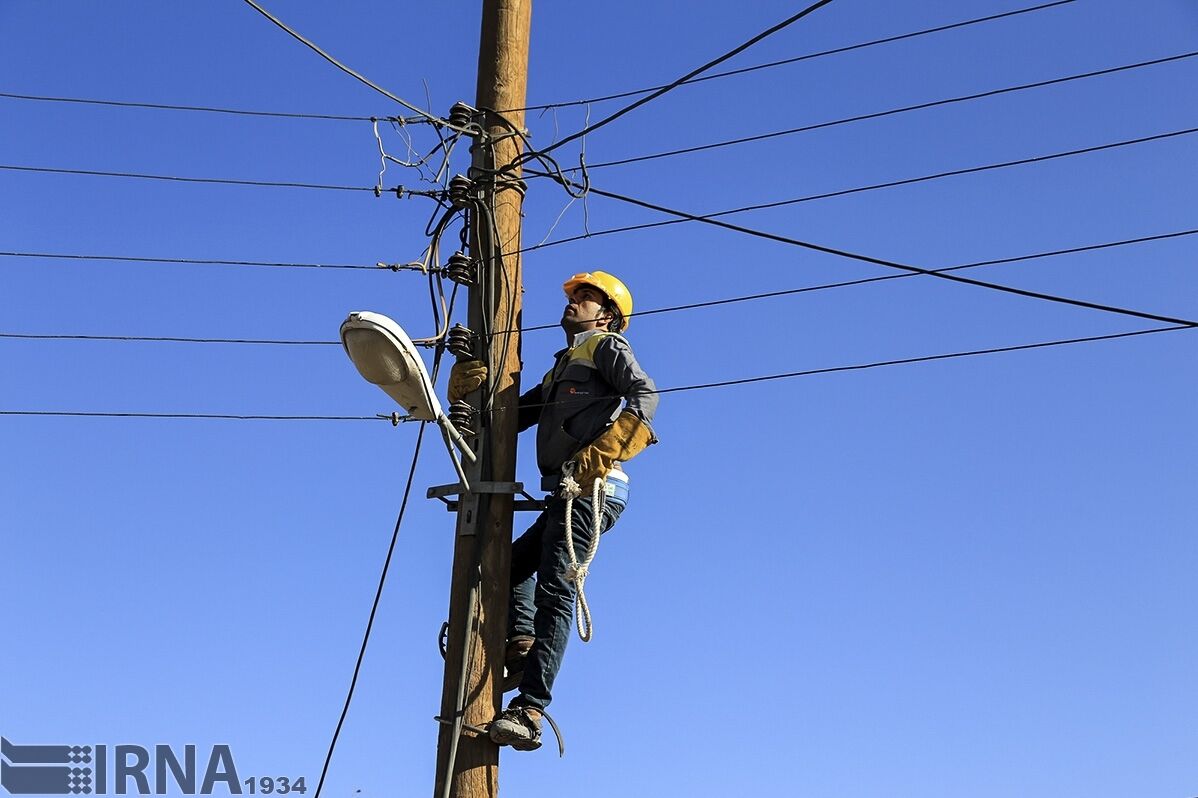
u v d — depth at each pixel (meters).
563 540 6.96
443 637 7.16
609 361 7.16
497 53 8.13
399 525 7.58
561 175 7.98
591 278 7.82
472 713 6.85
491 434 7.31
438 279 7.51
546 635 6.87
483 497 7.23
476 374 7.35
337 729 7.66
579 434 7.17
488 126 7.93
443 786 6.75
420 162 7.76
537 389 7.69
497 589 7.09
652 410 7.05
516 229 7.79
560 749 6.86
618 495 7.16
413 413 6.92
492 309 7.49
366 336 6.61
